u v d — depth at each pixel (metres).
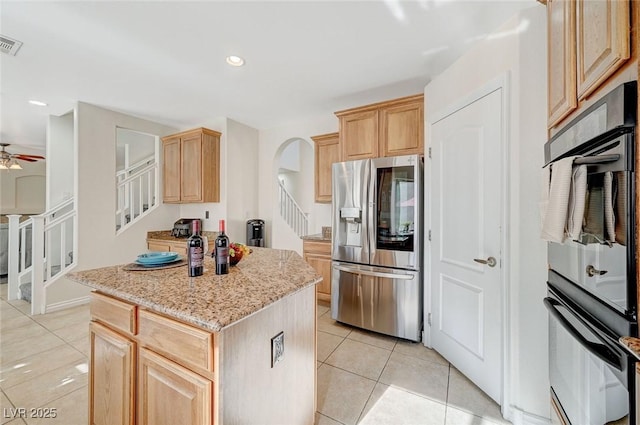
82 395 1.74
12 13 1.78
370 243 2.62
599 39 0.92
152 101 3.28
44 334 2.56
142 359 1.12
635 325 0.77
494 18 1.82
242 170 4.14
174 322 1.00
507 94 1.61
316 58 2.33
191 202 3.87
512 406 1.57
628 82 0.79
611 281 0.85
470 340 1.90
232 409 0.95
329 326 2.86
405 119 2.67
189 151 3.88
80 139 3.29
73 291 3.27
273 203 4.29
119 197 4.07
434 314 2.30
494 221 1.71
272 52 2.24
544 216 1.25
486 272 1.77
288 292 1.17
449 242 2.11
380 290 2.59
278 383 1.19
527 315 1.51
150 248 3.95
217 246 1.45
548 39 1.41
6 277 4.59
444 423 1.55
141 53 2.26
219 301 1.03
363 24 1.90
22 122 4.07
